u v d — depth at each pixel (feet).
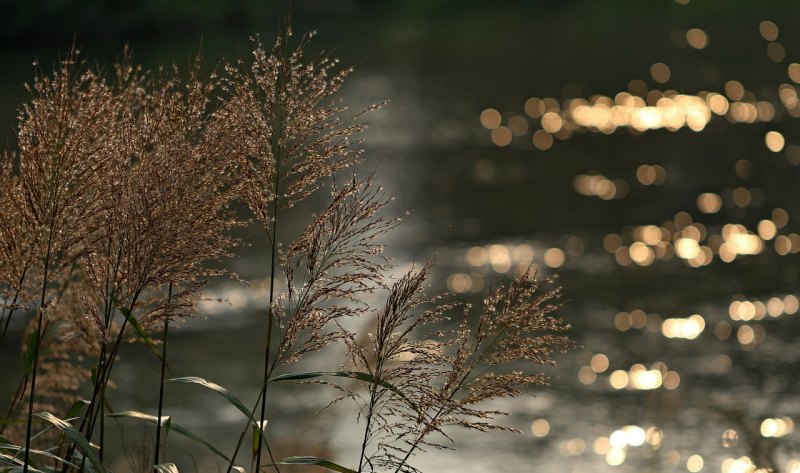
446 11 247.09
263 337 41.24
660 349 41.09
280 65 8.87
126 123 9.07
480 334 8.80
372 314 32.96
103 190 8.75
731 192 74.33
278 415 31.68
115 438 26.30
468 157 93.56
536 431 31.27
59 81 8.82
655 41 179.01
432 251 58.80
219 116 8.90
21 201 8.75
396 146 98.63
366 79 147.02
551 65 159.22
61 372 13.10
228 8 198.49
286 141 8.79
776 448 30.09
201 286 9.00
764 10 206.28
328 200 64.34
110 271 9.07
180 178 8.63
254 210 8.83
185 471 25.68
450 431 30.58
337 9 234.17
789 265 55.16
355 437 28.37
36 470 9.01
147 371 37.11
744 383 36.81
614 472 28.19
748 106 113.80
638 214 69.31
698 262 56.39
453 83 144.25
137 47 169.99
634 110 117.50
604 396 35.06
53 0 179.93
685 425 32.22
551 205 73.05
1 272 8.98
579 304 48.08
